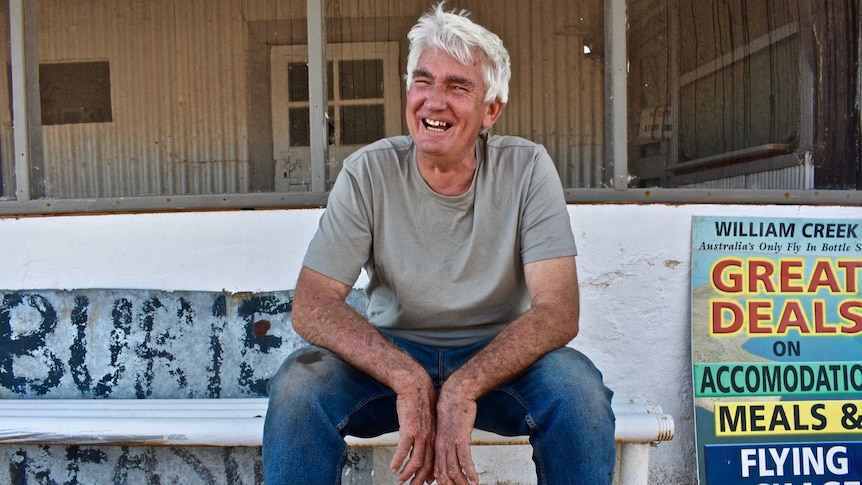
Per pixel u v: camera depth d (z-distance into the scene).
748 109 2.82
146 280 2.58
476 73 1.64
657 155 2.79
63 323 2.60
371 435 1.73
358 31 2.97
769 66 2.81
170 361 2.59
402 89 2.96
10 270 2.60
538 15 2.90
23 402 2.49
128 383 2.60
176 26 3.04
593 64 2.89
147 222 2.57
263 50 3.02
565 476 1.46
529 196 1.75
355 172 1.77
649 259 2.57
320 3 2.64
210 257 2.57
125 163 3.05
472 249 1.74
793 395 2.57
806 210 2.60
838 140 2.79
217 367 2.58
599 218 2.56
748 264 2.58
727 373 2.56
